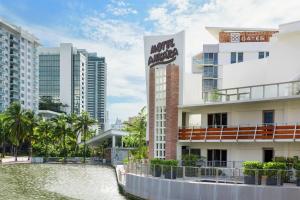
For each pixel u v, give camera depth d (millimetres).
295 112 35625
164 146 43500
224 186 28359
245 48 77500
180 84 43094
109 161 95562
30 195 39125
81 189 44219
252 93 37969
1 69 166125
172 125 42500
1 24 164500
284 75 40375
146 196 33719
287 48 40469
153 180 32875
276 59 41375
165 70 44219
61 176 60062
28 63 186250
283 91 35625
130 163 40031
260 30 81625
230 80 46562
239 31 82750
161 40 45812
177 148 42750
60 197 37656
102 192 41469
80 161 100500
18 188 44594
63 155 109375
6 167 76812
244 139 37156
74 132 112125
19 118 100375
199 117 47250
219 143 41000
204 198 29094
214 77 81125
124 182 40188
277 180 27484
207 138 40062
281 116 36688
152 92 45219
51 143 116312
